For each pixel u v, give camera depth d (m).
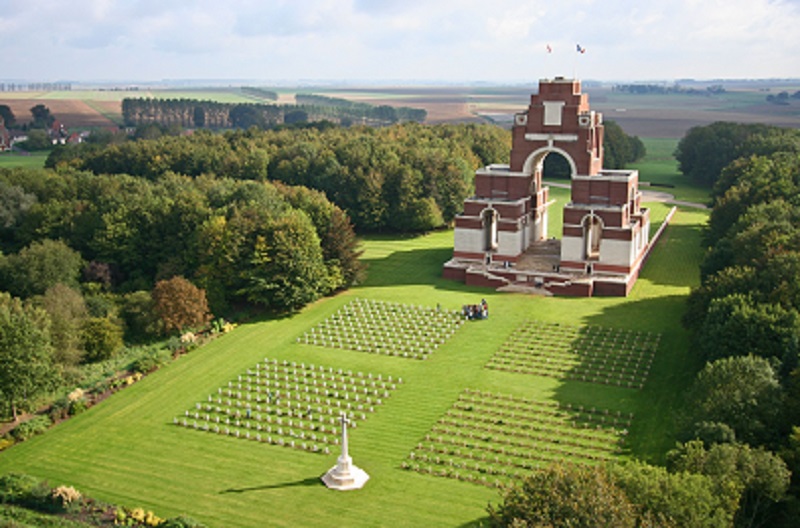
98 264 151.75
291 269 139.75
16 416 101.50
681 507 59.19
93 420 100.38
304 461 88.69
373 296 149.38
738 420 76.44
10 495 80.75
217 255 144.88
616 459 85.88
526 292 150.00
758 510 69.81
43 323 109.62
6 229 178.38
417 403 102.50
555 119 154.00
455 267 159.88
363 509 78.44
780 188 165.00
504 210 156.62
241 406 103.06
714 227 173.25
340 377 111.62
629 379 108.12
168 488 83.19
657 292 147.12
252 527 75.69
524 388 106.12
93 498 81.25
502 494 73.62
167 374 114.75
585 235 153.50
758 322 95.75
